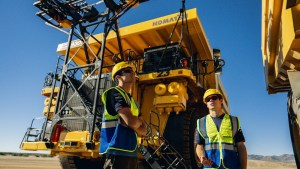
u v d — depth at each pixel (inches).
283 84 175.6
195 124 209.3
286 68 136.7
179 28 231.3
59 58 232.5
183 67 200.7
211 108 93.4
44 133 195.6
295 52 111.5
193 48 259.9
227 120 89.8
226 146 85.5
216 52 270.7
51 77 253.3
